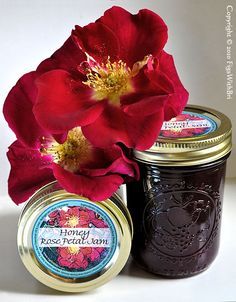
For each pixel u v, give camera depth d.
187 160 0.35
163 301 0.38
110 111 0.36
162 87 0.34
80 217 0.37
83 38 0.37
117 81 0.36
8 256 0.43
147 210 0.38
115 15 0.37
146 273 0.41
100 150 0.38
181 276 0.40
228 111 0.49
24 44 0.45
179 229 0.38
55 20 0.45
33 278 0.40
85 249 0.38
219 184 0.38
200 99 0.49
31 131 0.38
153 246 0.39
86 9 0.45
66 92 0.36
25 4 0.44
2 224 0.46
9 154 0.39
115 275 0.38
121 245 0.37
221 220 0.42
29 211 0.37
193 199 0.37
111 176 0.36
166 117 0.36
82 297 0.38
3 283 0.40
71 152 0.38
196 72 0.48
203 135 0.36
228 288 0.39
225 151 0.37
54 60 0.38
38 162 0.39
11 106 0.37
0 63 0.46
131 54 0.37
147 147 0.34
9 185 0.39
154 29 0.37
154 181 0.37
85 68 0.37
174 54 0.47
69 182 0.35
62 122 0.34
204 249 0.39
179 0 0.45
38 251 0.38
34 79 0.37
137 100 0.35
